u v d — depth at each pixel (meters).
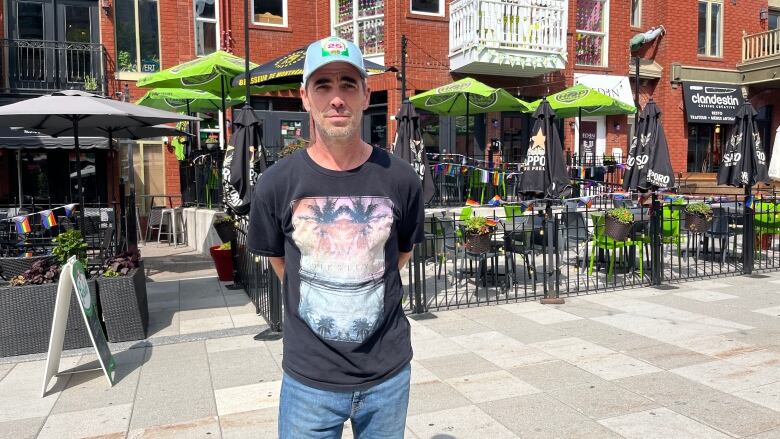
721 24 18.41
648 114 8.32
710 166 18.72
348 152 2.04
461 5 13.49
